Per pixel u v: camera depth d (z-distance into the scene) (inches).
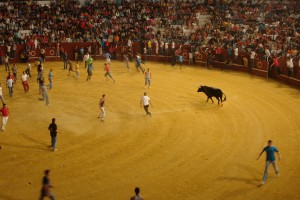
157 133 994.1
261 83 1439.5
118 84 1424.7
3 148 915.4
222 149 904.3
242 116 1104.8
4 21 1924.2
